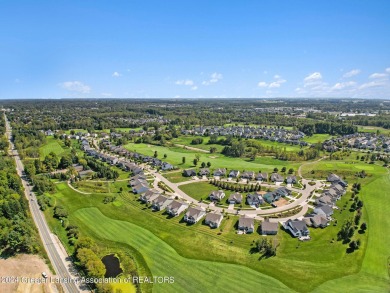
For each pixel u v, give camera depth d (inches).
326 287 2928.2
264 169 7007.9
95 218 4392.2
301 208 4741.6
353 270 3184.1
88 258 3107.8
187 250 3553.2
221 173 6496.1
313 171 6648.6
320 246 3641.7
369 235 3905.0
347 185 5777.6
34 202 4950.8
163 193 5388.8
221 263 3299.7
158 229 4067.4
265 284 2967.5
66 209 4687.5
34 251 3457.2
